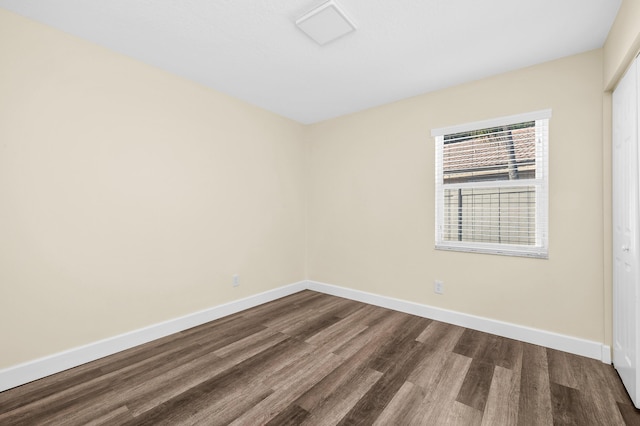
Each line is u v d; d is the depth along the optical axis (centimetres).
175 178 256
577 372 189
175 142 255
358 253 343
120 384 178
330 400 162
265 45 209
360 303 334
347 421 146
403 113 304
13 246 175
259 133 332
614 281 194
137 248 231
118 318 221
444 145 280
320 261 383
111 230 217
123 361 205
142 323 235
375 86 274
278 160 357
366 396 166
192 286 269
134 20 181
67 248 196
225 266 298
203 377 186
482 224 263
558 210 221
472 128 258
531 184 234
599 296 206
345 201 354
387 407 157
